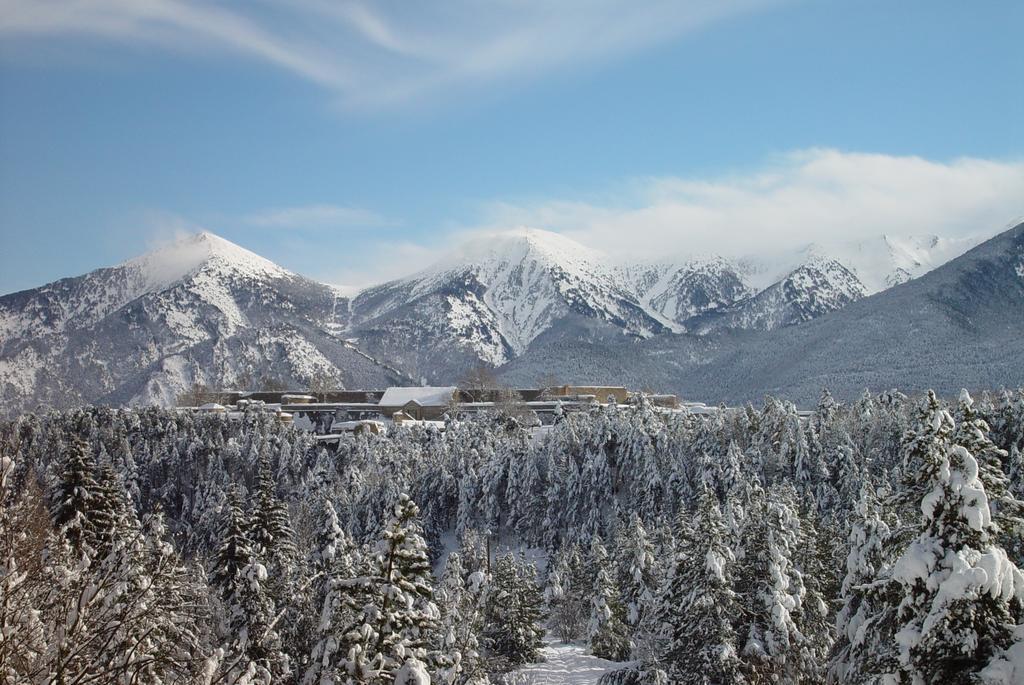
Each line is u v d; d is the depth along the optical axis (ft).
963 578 71.10
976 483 74.28
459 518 396.37
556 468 392.68
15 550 47.21
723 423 409.90
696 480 351.87
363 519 364.17
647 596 222.07
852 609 98.84
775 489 252.83
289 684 114.52
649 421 412.36
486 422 523.29
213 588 154.71
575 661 219.00
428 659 89.76
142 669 46.88
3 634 41.93
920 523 78.23
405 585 86.33
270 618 133.69
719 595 123.03
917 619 75.20
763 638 123.13
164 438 488.02
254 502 199.82
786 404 406.21
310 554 197.88
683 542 141.69
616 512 360.07
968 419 81.00
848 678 86.43
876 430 360.69
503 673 170.91
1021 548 86.58
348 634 82.69
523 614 212.23
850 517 178.60
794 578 133.28
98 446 456.86
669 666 128.47
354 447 483.10
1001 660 69.92
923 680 73.97
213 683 48.14
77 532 179.01
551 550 369.71
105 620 46.24
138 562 55.06
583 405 616.80
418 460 437.58
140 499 425.28
